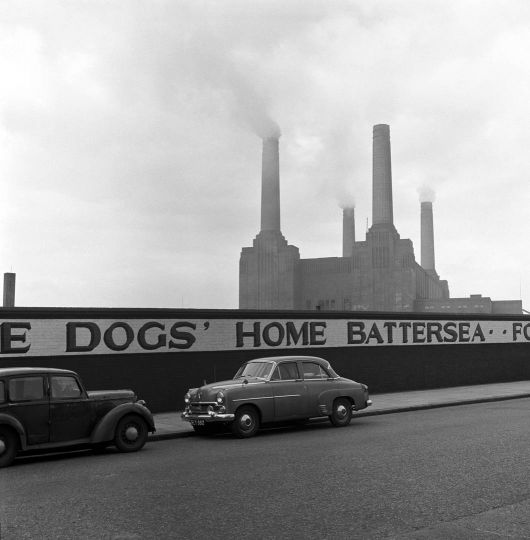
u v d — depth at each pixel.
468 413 17.41
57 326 18.00
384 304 175.88
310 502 7.32
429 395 23.23
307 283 192.88
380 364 25.33
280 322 22.59
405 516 6.65
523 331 30.86
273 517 6.70
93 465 10.53
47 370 11.48
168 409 19.70
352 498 7.46
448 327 27.84
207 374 20.64
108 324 18.86
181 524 6.52
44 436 11.12
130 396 12.43
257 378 14.62
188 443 13.31
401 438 12.52
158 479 8.95
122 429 12.07
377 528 6.23
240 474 9.14
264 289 190.50
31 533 6.30
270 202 195.25
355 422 16.27
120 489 8.32
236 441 13.34
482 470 8.94
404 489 7.87
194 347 20.45
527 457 9.94
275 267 190.25
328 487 8.09
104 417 11.82
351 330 24.56
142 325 19.45
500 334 29.88
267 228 194.62
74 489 8.41
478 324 29.05
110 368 18.77
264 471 9.34
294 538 5.97
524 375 30.72
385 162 185.00
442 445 11.34
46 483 8.93
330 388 15.30
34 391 11.16
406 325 26.38
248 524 6.46
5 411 10.75
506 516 6.58
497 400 21.94
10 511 7.21
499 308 176.88
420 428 14.16
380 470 9.12
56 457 11.68
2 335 17.16
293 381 14.82
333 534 6.07
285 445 12.30
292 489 8.02
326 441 12.63
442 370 27.39
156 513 6.98
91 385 18.41
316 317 23.62
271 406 14.29
